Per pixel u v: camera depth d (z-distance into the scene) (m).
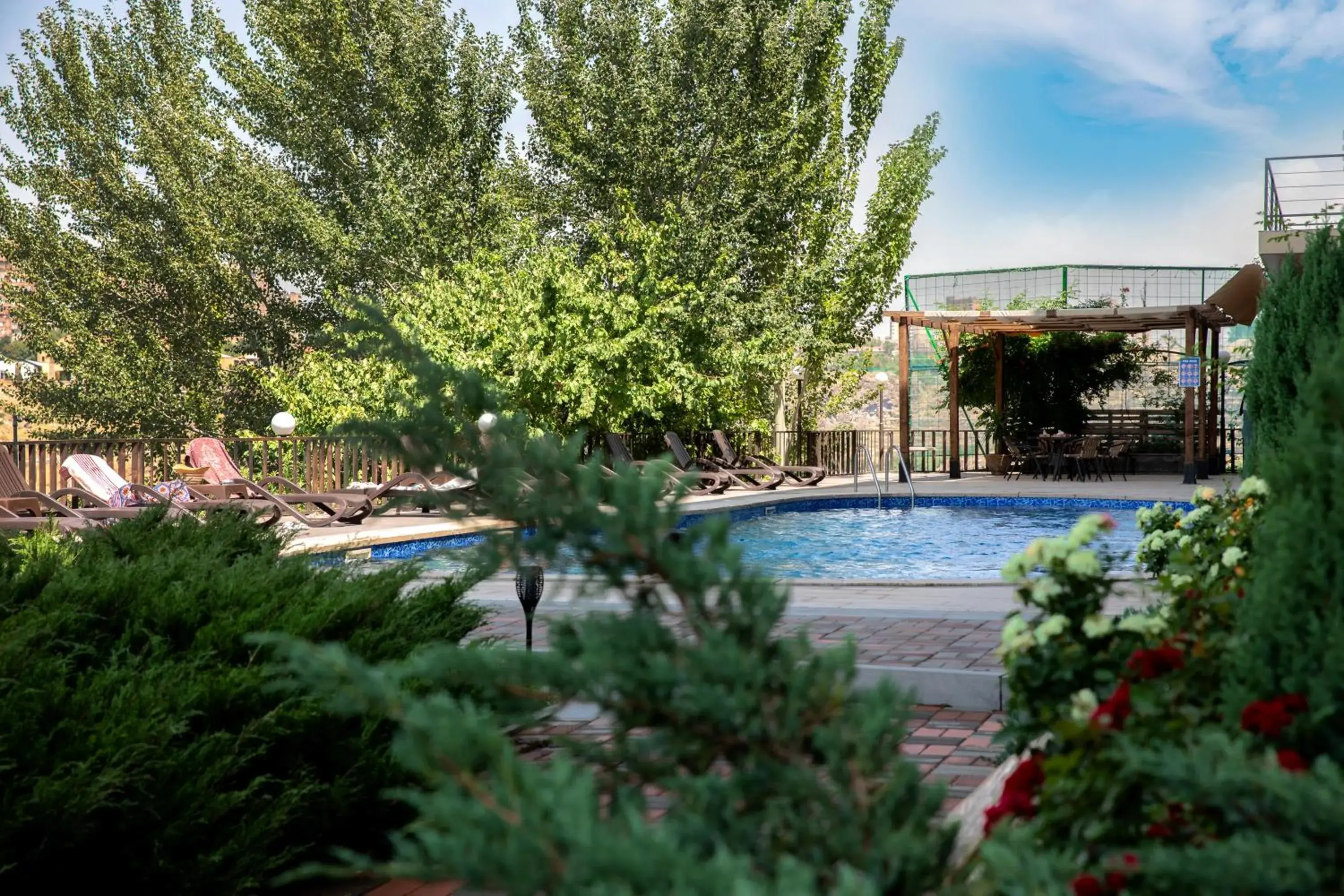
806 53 25.22
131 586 3.69
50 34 32.50
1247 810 1.28
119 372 30.81
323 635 3.83
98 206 32.66
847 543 14.85
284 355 31.88
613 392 19.66
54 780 2.80
